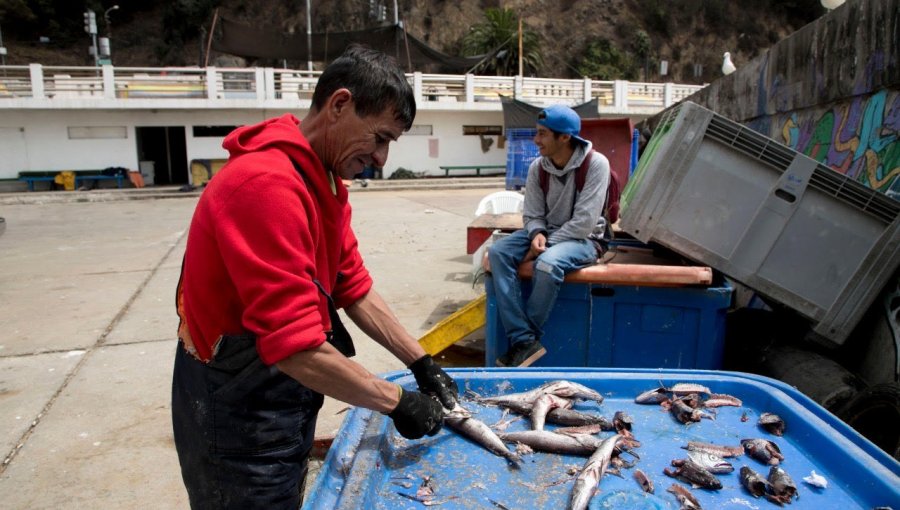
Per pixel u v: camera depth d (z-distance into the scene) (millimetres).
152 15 60625
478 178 24438
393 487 1794
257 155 1465
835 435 1872
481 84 25281
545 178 3697
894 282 3404
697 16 68000
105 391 4285
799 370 3410
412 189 22109
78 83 21266
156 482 3160
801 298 3463
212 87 22109
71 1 56938
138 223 13148
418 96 24469
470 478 1837
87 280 7605
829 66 4559
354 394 1556
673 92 27875
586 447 1924
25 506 2965
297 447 1709
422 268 7902
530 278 3672
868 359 3539
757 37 69125
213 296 1526
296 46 27062
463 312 4266
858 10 4160
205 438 1637
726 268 3543
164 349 5109
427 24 62531
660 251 4363
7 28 54438
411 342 2070
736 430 2074
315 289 1479
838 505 1668
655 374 2371
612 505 1667
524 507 1696
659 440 2020
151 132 24625
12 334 5566
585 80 26312
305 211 1490
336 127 1555
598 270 3502
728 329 4125
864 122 4176
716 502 1692
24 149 21188
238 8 61750
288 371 1466
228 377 1588
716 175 3488
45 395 4230
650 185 3555
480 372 2416
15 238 11180
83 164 21719
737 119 6648
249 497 1650
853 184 3312
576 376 2359
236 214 1411
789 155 3375
